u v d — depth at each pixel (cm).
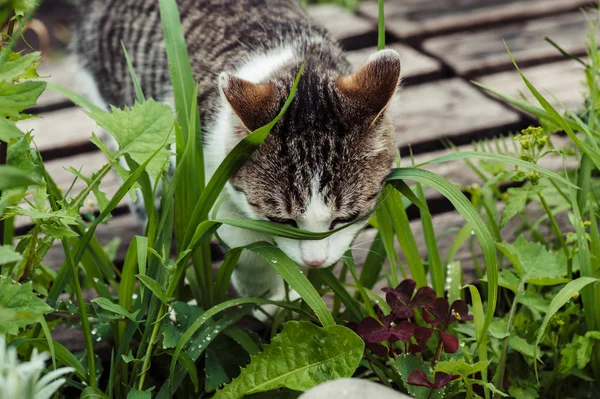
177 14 106
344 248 106
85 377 99
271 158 104
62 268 100
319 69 109
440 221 124
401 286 100
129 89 128
